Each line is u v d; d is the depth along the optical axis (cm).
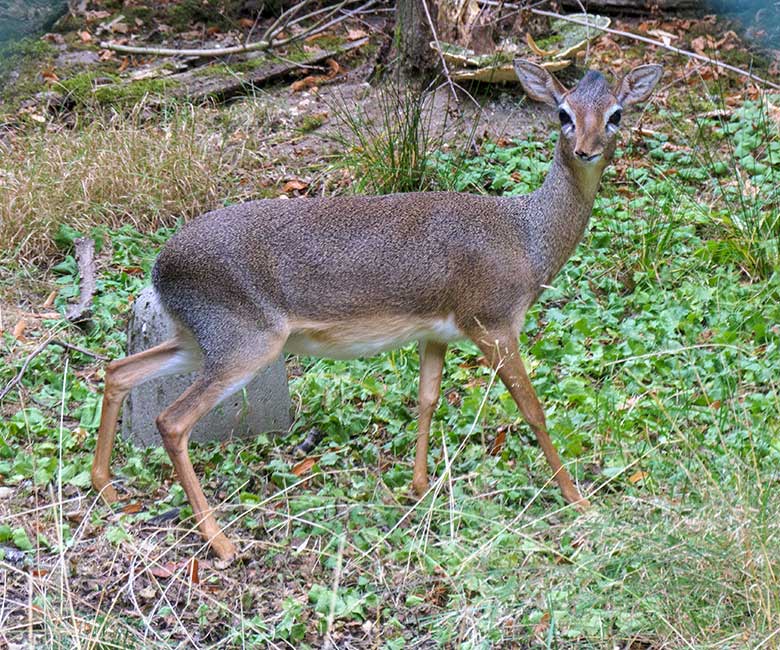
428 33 1443
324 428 885
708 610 611
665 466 753
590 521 686
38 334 1037
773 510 642
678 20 1636
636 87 795
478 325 770
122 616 660
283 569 704
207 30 1708
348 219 750
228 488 800
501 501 762
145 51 1609
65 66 1598
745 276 1098
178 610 672
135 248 1181
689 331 974
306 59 1586
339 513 762
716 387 876
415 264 750
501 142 1356
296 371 984
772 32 1602
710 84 1491
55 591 670
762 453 765
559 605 636
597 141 751
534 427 769
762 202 1180
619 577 646
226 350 733
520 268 773
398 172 1239
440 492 783
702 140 1322
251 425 878
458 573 652
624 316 1044
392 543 729
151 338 837
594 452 799
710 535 634
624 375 922
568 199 782
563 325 1021
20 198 1206
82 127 1394
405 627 655
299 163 1342
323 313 748
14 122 1462
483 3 1499
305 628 648
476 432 856
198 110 1438
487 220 770
